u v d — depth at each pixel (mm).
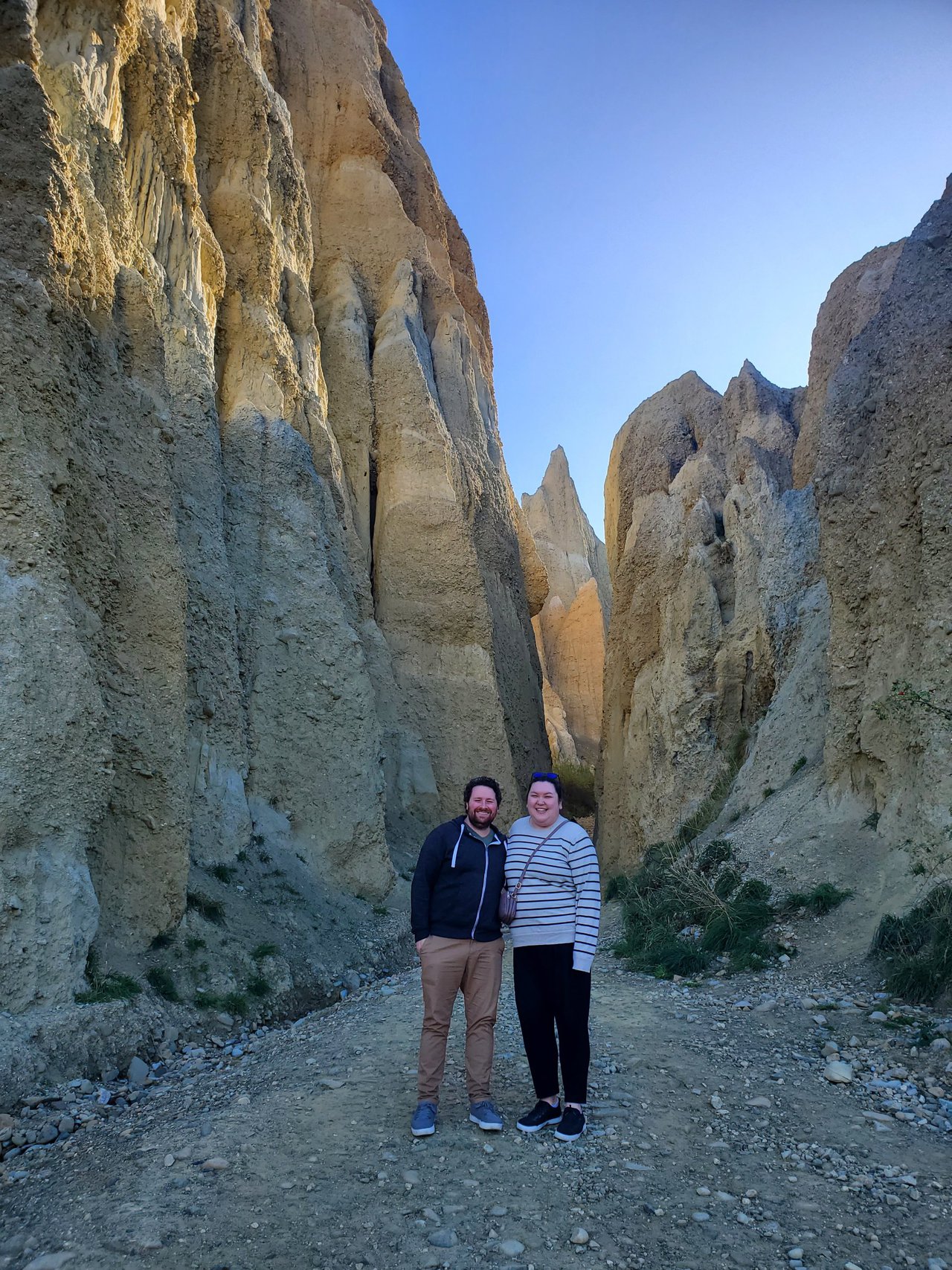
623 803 23016
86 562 8156
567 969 4195
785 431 22906
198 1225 3309
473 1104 4266
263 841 12148
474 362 27219
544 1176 3721
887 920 7551
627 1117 4402
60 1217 3482
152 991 7770
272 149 18719
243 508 14250
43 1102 5523
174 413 12289
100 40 10828
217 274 14148
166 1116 4969
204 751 11469
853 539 11336
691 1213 3389
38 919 6520
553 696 49312
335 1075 5219
